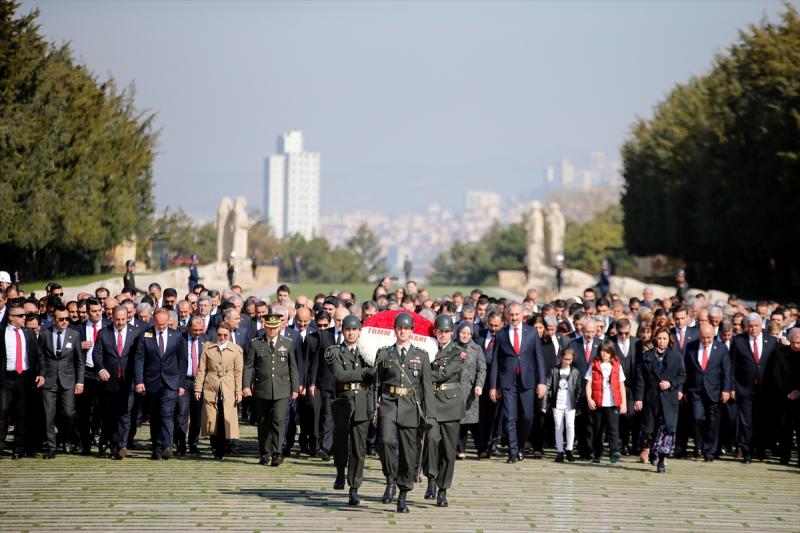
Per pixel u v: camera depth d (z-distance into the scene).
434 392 26.30
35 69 85.56
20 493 26.94
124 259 120.19
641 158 156.50
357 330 27.28
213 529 23.06
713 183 110.19
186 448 35.31
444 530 23.42
